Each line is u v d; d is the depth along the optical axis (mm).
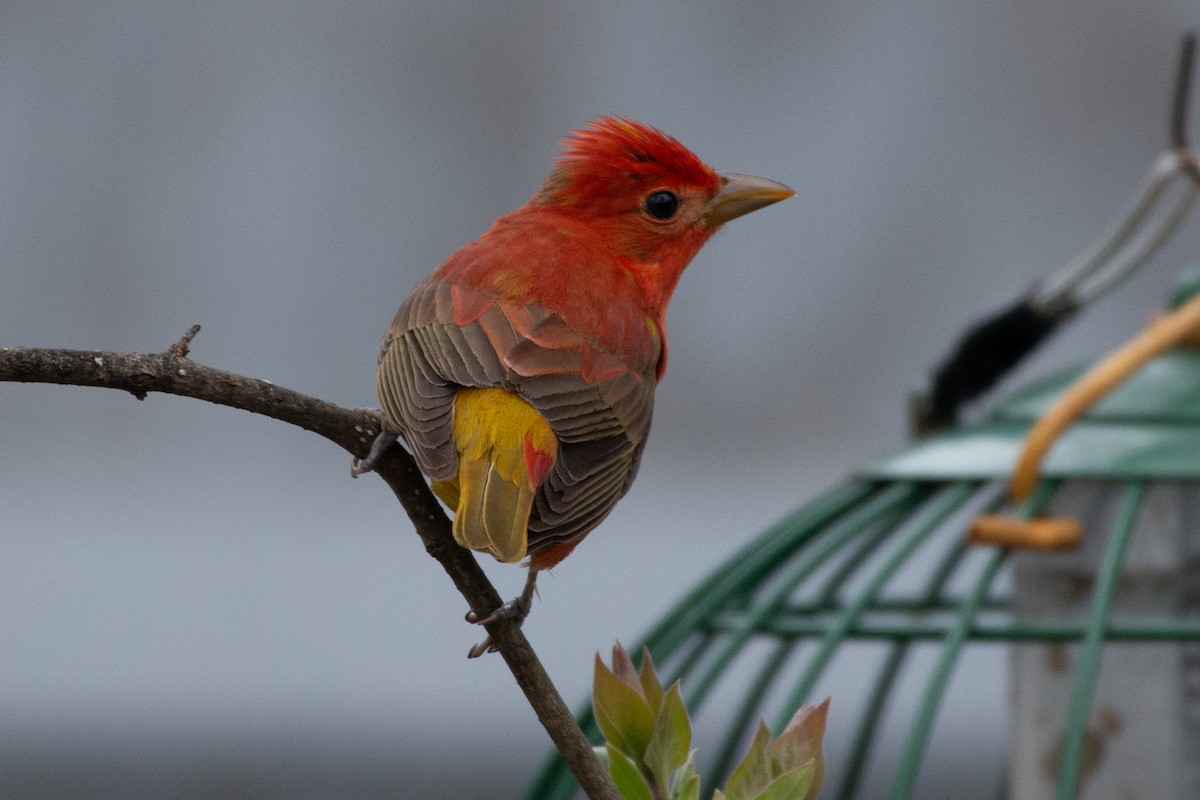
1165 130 15945
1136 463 9195
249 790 13156
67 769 13133
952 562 11227
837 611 10461
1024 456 9203
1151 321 10094
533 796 9586
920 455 10016
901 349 15930
